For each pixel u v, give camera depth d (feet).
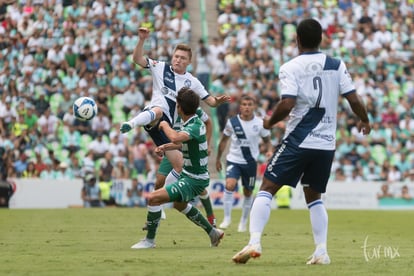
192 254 80.94
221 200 207.62
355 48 269.85
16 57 245.04
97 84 238.07
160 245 93.81
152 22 258.78
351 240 105.19
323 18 273.75
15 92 233.96
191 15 269.44
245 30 262.26
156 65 100.89
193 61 254.06
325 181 71.36
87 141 223.10
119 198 205.26
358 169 234.79
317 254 71.72
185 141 84.33
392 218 164.55
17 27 251.60
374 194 219.00
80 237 104.94
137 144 218.59
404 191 220.23
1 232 113.39
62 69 241.55
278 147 70.79
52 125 224.53
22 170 213.46
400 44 274.16
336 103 70.44
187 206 89.81
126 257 77.15
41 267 67.82
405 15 281.13
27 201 201.46
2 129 223.71
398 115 248.93
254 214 69.72
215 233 91.30
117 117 232.53
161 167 104.94
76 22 252.42
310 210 72.49
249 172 136.05
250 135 135.85
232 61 249.34
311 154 69.51
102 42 248.11
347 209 211.82
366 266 70.08
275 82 248.32
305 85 69.21
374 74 263.70
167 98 100.68
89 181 204.23
